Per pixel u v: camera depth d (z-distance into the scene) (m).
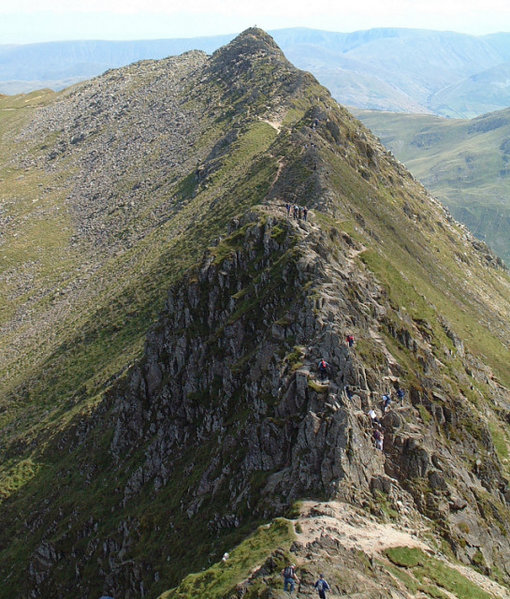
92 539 59.03
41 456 82.31
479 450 55.94
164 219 165.75
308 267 61.41
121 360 95.88
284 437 46.50
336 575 32.12
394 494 42.75
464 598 35.38
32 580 61.81
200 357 63.91
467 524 44.16
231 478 49.38
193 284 70.06
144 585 48.53
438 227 164.88
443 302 102.62
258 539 37.53
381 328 59.59
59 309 148.38
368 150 150.75
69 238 197.38
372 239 95.88
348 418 43.81
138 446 66.94
